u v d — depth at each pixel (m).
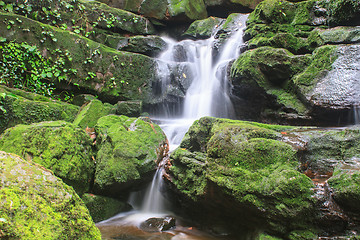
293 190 2.51
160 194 4.06
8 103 4.51
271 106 4.98
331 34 4.58
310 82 4.30
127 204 4.14
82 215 2.36
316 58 4.39
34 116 4.74
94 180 3.82
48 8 6.29
